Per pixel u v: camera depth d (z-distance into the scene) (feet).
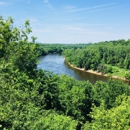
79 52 462.19
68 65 418.92
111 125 55.11
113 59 425.69
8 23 77.36
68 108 103.96
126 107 61.21
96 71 382.01
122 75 343.26
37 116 43.70
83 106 119.14
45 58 522.47
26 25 83.30
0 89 40.98
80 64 411.54
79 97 114.32
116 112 57.57
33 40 86.48
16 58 78.23
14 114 36.37
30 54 83.35
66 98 112.78
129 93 129.80
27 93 53.11
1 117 34.81
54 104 87.76
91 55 417.08
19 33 82.99
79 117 107.45
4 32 77.15
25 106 41.68
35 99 57.41
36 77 84.12
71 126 54.49
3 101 39.45
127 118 55.42
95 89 140.46
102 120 57.72
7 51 77.41
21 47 81.05
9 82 48.44
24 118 37.35
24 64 83.30
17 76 64.23
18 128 34.94
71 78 155.63
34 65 87.51
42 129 40.37
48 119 48.29
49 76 90.48
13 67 71.67
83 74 347.77
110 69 363.76
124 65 394.73
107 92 129.90
